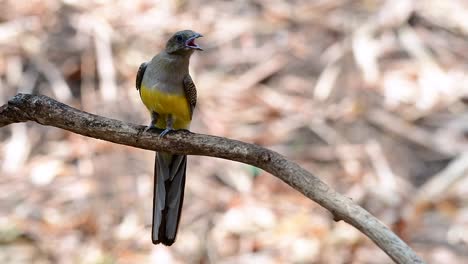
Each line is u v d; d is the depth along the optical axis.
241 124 14.84
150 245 12.88
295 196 13.73
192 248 12.82
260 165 6.86
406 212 13.52
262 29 16.56
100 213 13.37
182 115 9.02
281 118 14.97
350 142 14.56
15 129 14.61
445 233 13.26
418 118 15.01
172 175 8.77
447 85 15.59
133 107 14.93
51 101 7.47
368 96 15.29
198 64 15.84
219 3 17.19
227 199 13.64
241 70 15.78
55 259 12.65
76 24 16.20
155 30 16.34
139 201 13.56
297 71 15.74
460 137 14.70
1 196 13.65
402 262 5.76
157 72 8.87
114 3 16.78
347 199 6.18
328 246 12.95
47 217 13.31
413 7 16.92
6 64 15.45
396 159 14.36
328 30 16.48
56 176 14.03
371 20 16.69
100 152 14.34
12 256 12.62
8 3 16.70
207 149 7.22
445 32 16.72
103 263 12.54
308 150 14.41
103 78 15.27
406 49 16.22
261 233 13.12
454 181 13.98
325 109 15.09
